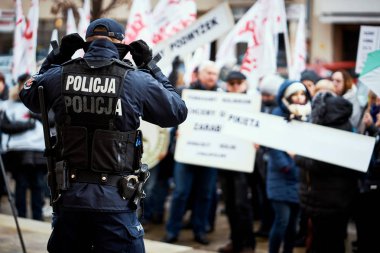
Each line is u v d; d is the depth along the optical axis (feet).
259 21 21.98
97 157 11.37
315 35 50.49
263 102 24.68
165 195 28.30
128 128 11.52
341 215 18.12
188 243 24.79
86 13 21.66
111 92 11.42
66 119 11.57
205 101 22.48
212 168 24.25
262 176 25.05
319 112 18.56
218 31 21.83
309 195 18.39
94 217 11.39
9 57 36.68
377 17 48.49
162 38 23.34
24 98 12.27
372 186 17.85
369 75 18.38
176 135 23.70
